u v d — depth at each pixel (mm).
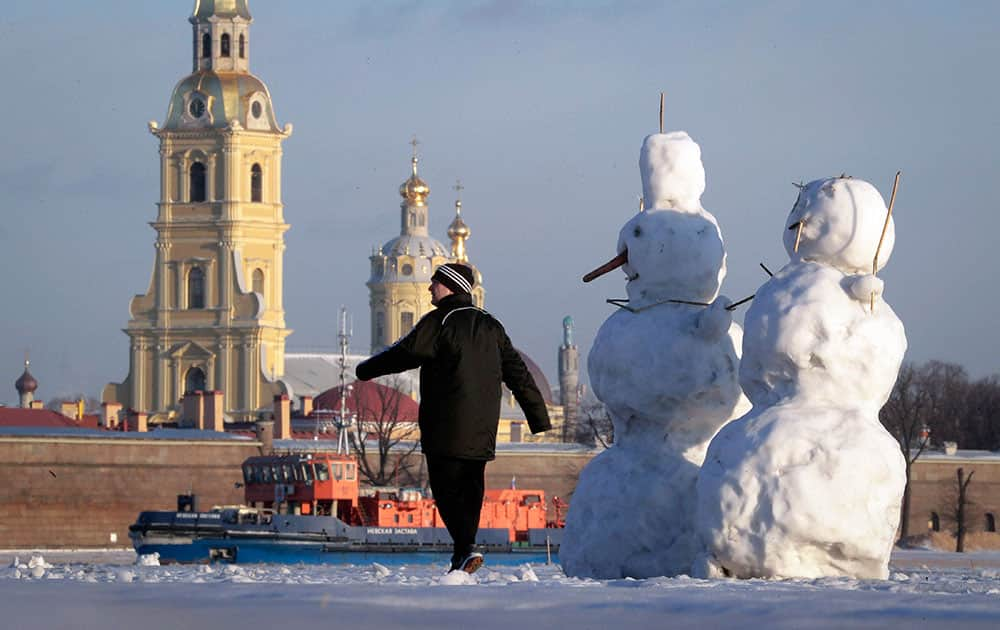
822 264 42531
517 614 20594
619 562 45969
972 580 38781
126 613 20500
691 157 48000
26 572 38438
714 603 21406
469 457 31312
